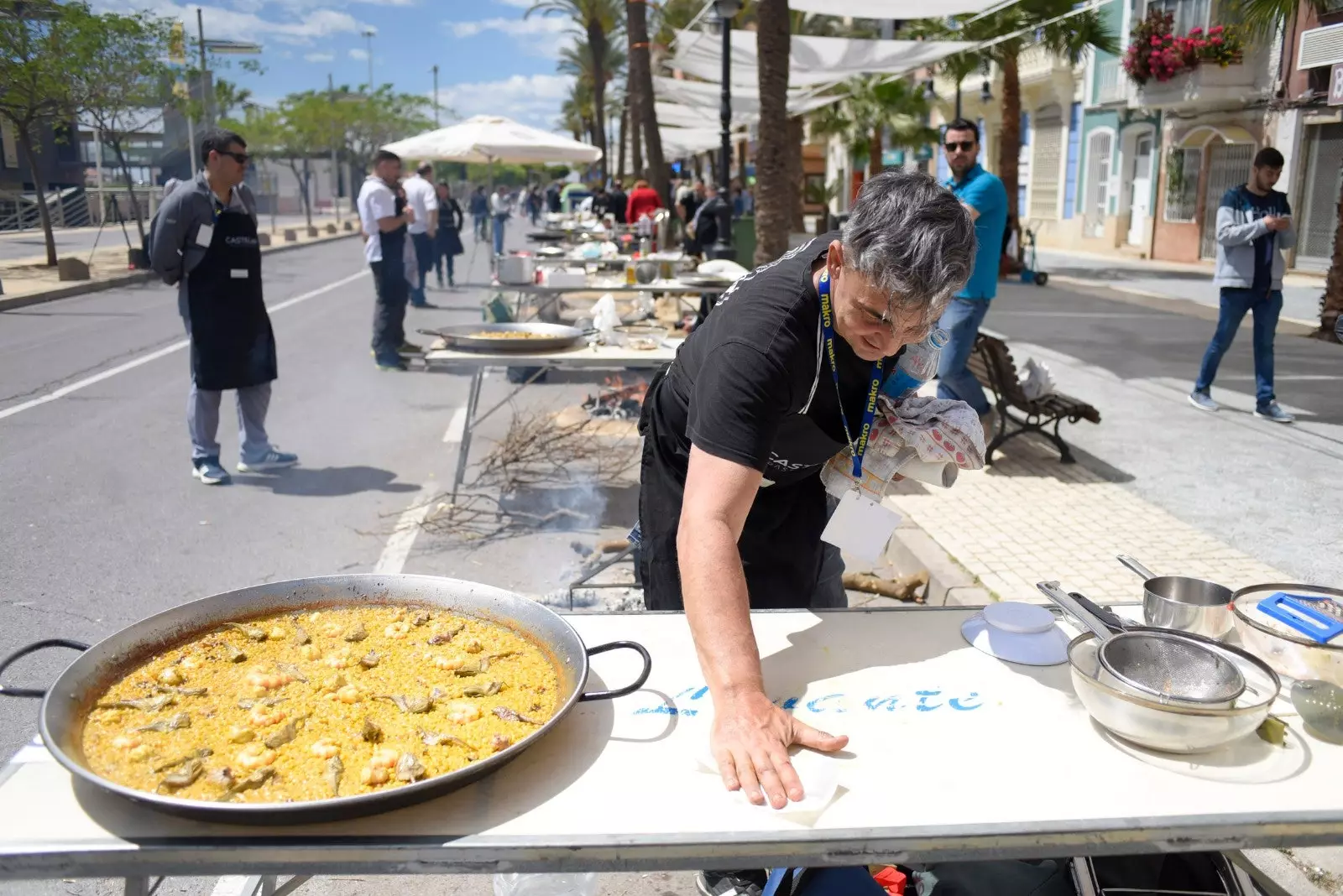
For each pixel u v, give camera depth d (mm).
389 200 9391
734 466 1766
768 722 1560
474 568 4691
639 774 1512
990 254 5805
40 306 14477
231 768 1456
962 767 1543
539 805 1425
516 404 8172
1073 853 1394
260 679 1703
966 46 11312
